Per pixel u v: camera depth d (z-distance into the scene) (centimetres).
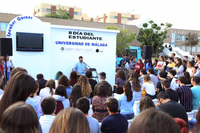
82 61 921
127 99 402
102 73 551
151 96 530
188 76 572
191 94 439
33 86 207
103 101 379
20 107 130
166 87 414
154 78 627
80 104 273
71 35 916
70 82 571
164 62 984
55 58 891
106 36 1005
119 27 3781
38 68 827
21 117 125
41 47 818
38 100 390
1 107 194
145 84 534
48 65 847
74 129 141
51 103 261
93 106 388
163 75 604
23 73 209
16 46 776
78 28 923
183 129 199
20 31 786
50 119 257
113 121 277
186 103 434
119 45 2973
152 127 94
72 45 922
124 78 579
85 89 486
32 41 798
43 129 250
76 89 392
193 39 4606
